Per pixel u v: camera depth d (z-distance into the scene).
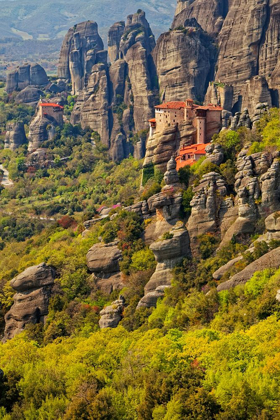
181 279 192.88
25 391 138.12
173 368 133.50
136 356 142.12
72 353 154.25
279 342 131.25
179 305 183.12
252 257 180.38
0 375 142.38
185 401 120.81
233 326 155.50
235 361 130.88
